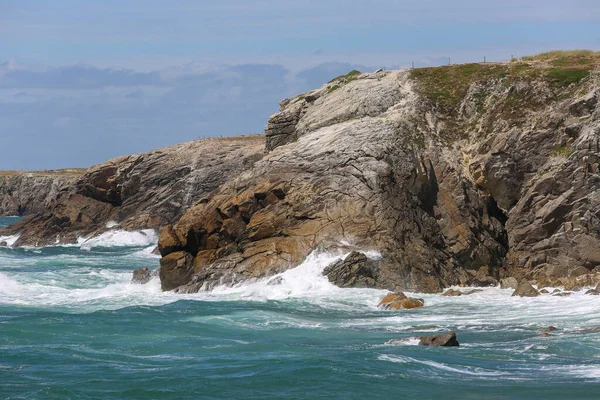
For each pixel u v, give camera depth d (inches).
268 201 2197.3
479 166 2256.4
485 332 1455.5
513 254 2159.2
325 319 1633.9
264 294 1950.1
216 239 2197.3
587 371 1132.5
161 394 1024.9
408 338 1350.9
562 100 2352.4
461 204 2206.0
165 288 2139.5
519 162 2217.0
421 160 2246.6
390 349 1275.8
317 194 2162.9
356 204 2119.8
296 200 2167.8
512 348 1291.8
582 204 2080.5
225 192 2283.5
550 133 2220.7
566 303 1750.7
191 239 2208.4
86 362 1211.9
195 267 2165.4
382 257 2031.3
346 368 1130.0
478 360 1204.5
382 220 2087.8
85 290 2095.2
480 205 2236.7
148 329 1480.1
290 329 1510.8
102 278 2340.1
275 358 1215.6
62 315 1635.1
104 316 1620.3
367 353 1228.5
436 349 1279.5
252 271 2049.7
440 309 1743.4
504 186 2220.7
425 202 2218.3
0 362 1208.8
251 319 1604.3
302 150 2299.5
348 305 1804.9
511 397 999.0
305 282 1995.6
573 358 1221.1
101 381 1086.4
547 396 1001.5
